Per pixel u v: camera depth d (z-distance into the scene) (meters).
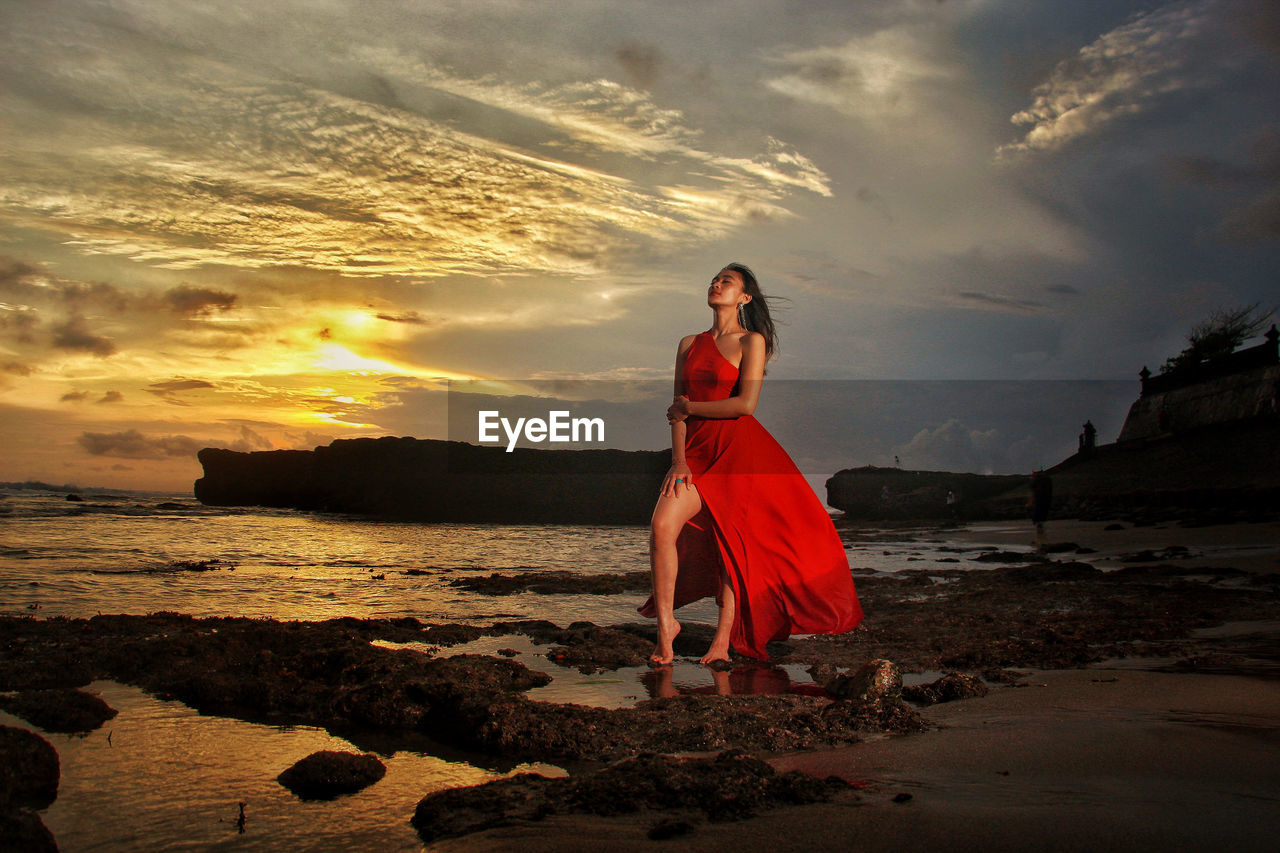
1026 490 32.59
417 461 35.88
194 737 3.14
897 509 33.47
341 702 3.47
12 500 31.38
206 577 9.49
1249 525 17.92
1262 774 2.39
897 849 1.83
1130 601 6.96
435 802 2.30
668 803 2.20
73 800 2.43
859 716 3.19
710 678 4.38
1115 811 2.06
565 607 7.28
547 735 3.02
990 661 4.62
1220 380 35.00
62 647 4.69
